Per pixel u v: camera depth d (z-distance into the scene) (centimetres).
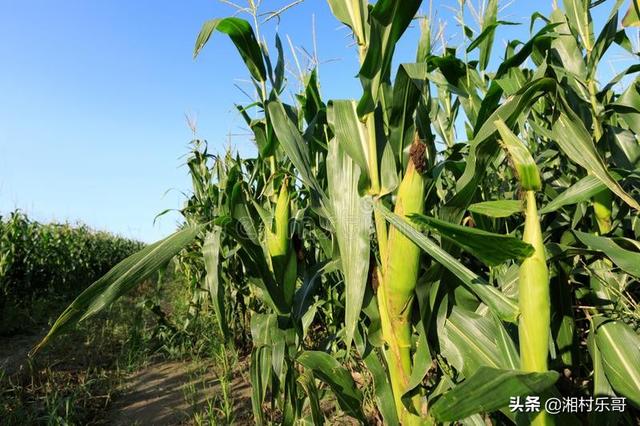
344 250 156
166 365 510
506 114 139
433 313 169
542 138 344
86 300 120
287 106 225
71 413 346
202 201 531
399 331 163
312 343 409
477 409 97
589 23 253
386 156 164
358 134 162
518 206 127
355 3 171
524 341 118
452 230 117
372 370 184
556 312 199
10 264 794
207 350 526
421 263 167
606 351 149
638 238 224
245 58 212
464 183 147
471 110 256
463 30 275
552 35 214
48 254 1057
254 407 195
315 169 287
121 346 584
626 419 172
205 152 536
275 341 207
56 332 117
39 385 436
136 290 1214
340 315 301
